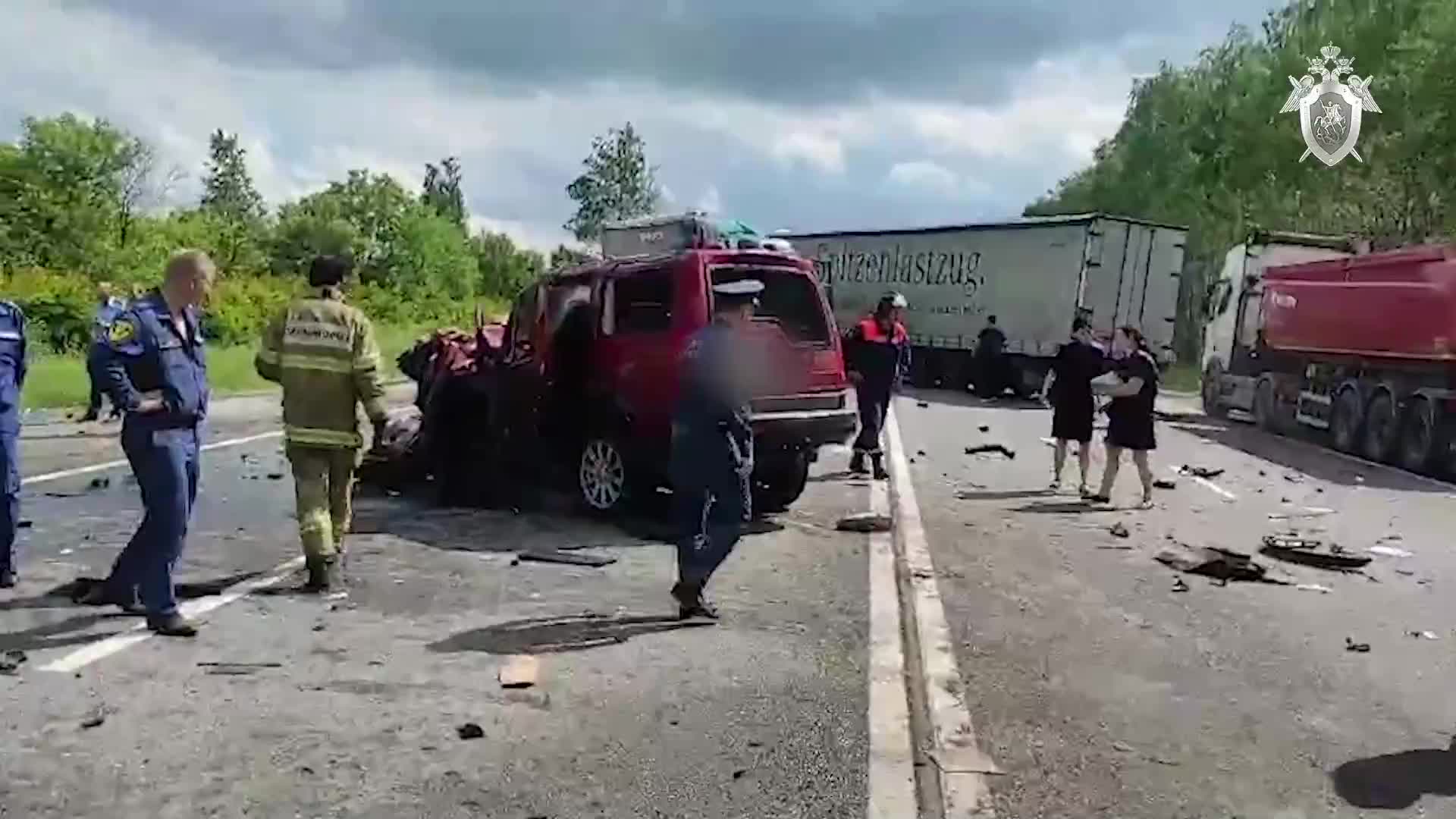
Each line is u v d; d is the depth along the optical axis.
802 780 5.12
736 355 7.66
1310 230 47.41
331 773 4.99
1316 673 7.15
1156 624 8.21
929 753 5.58
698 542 7.66
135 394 6.64
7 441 7.65
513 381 11.92
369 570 8.86
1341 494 15.80
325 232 80.25
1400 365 20.00
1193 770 5.50
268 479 13.23
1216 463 18.89
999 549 10.70
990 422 24.34
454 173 123.00
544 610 7.83
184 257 6.86
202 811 4.57
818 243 40.50
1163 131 64.44
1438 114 34.88
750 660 6.86
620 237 34.19
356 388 8.04
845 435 11.55
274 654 6.57
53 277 42.66
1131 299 30.75
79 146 58.59
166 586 6.84
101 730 5.35
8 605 7.36
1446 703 6.63
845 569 9.52
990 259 32.88
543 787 4.93
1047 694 6.55
